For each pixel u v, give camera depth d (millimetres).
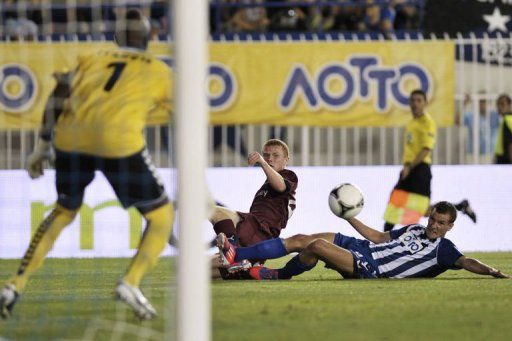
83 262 36938
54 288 27578
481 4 45781
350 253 28750
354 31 47312
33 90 41531
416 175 42031
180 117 16109
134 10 22922
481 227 42312
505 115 42938
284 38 43438
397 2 46656
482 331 19562
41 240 21578
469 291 25828
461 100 43344
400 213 42219
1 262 38219
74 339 19047
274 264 37188
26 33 44438
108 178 21859
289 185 30688
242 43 43062
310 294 25141
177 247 15992
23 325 20578
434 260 28875
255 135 43406
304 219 42062
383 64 43312
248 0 49219
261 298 24375
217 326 20047
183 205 16000
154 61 22469
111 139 21375
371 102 43344
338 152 43625
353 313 21812
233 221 30312
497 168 42625
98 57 22578
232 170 42188
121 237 40219
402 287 26734
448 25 45906
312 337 18812
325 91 43281
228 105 43188
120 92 21781
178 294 15891
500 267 34594
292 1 47969
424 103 41906
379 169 42500
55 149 21953
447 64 43250
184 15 16094
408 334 19172
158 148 42000
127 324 20562
